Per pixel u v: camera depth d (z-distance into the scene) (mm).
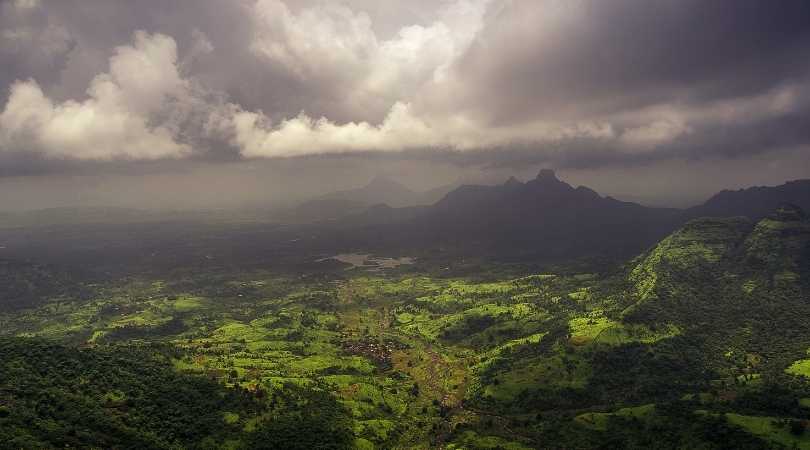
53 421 164250
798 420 188500
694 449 182250
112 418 178000
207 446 184625
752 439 178750
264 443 191125
